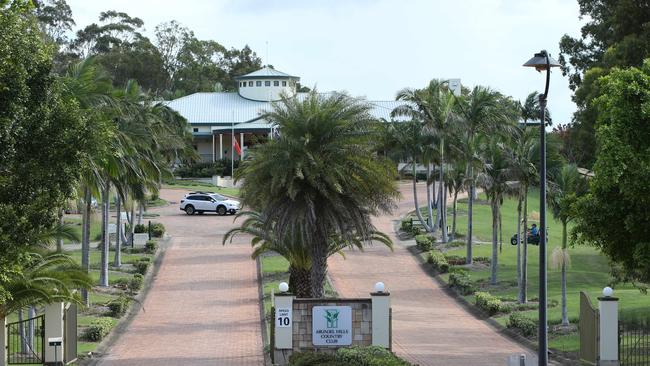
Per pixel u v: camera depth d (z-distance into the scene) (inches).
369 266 2209.6
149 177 1966.0
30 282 1038.4
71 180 927.7
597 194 1191.6
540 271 892.6
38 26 992.9
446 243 2475.4
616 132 1139.3
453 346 1364.4
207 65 6304.1
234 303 1798.7
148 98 2623.0
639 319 1430.9
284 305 1266.0
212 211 3161.9
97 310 1657.2
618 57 2438.5
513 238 2476.6
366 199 1482.5
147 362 1274.6
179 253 2397.9
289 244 1593.3
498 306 1643.7
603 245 1224.2
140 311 1732.3
